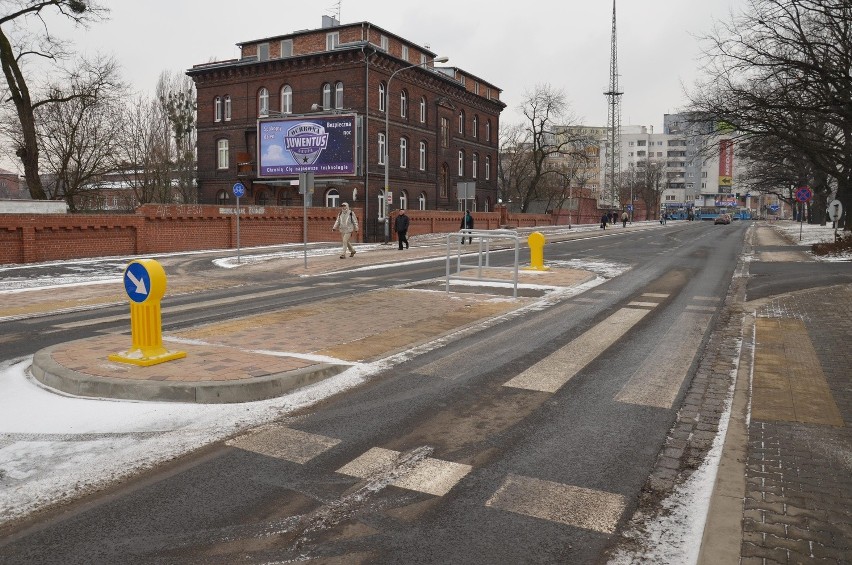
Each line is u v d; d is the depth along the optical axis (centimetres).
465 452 474
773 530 347
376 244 3359
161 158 5184
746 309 1142
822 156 2573
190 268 2033
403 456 465
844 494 392
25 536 347
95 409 559
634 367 728
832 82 1948
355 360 742
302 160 4222
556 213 7150
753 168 5669
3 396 599
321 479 424
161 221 2670
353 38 4256
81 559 325
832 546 331
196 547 337
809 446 474
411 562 324
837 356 769
